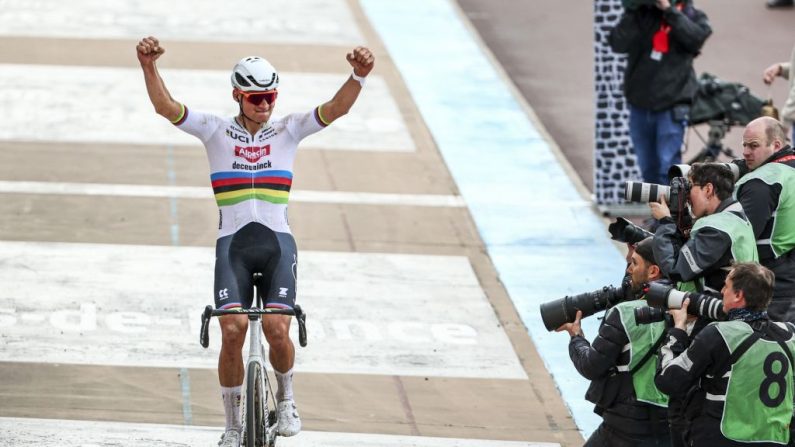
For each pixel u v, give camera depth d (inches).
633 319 951.6
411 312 1494.8
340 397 1279.5
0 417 1189.7
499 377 1349.7
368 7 2878.9
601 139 1824.6
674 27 1665.8
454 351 1402.6
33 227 1665.8
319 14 2802.7
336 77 2346.2
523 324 1485.0
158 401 1246.9
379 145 2062.0
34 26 2581.2
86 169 1878.7
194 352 1359.5
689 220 1015.6
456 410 1269.7
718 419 910.4
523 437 1221.7
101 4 2792.8
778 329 912.3
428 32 2696.9
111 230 1675.7
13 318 1407.5
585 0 2987.2
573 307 994.7
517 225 1788.9
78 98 2172.7
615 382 969.5
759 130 1122.7
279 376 1003.9
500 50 2600.9
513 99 2314.2
